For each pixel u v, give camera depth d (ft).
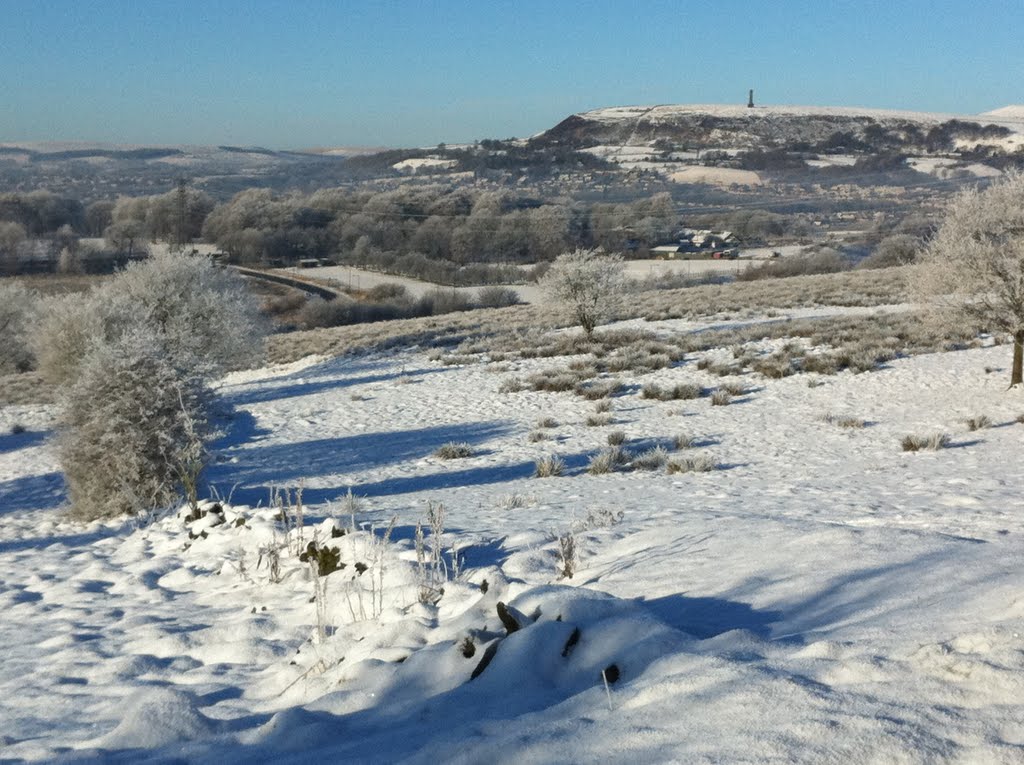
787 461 49.44
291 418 84.43
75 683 17.38
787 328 101.50
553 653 12.84
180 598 24.72
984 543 19.04
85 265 334.24
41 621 23.24
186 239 393.29
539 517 33.42
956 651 10.05
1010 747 7.38
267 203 376.89
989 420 54.34
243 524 32.12
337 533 27.25
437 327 148.97
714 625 14.94
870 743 7.77
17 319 131.64
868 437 54.75
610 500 38.83
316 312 221.66
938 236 62.13
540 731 9.45
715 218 399.85
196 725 13.43
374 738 11.19
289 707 14.01
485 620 15.49
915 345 84.23
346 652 15.81
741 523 24.00
